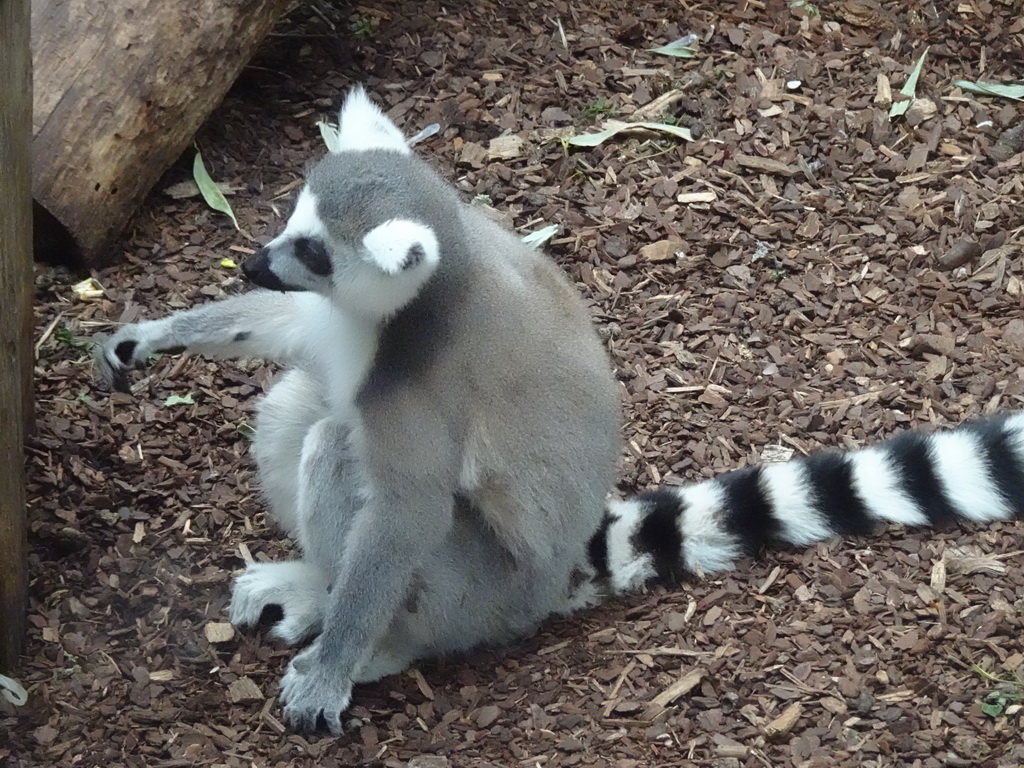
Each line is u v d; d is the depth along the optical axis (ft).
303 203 18.69
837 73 32.76
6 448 18.28
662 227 28.53
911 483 21.83
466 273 18.56
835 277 27.40
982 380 24.93
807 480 21.76
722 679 19.33
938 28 34.53
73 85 26.37
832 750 18.13
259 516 22.71
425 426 18.37
